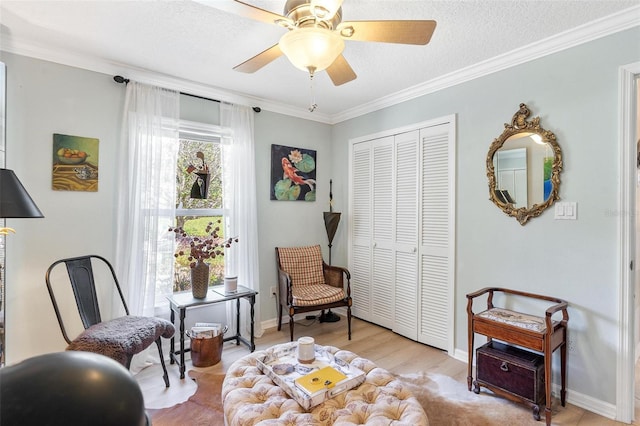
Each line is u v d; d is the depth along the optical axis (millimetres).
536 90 2275
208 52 2369
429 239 2980
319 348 1970
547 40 2164
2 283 2098
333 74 1983
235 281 2867
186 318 2926
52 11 1875
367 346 2988
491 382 2141
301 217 3754
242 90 3117
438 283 2912
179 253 2646
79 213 2436
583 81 2068
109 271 2539
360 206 3695
